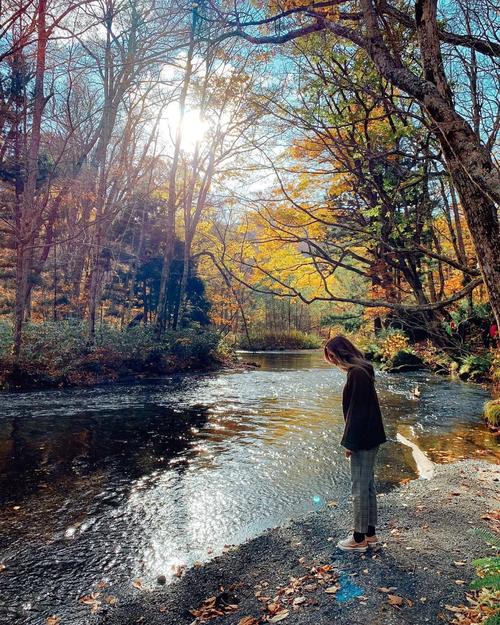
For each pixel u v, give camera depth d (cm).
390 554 393
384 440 400
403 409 1184
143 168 2406
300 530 473
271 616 318
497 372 1411
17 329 1498
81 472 679
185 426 989
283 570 388
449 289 1614
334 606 318
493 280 208
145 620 333
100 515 530
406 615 300
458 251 492
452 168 223
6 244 1952
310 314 5553
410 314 454
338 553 403
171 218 2181
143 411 1141
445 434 923
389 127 416
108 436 890
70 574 402
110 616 338
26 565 417
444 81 239
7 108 1411
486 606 298
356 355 405
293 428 984
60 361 1585
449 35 359
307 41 388
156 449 808
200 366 2230
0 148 1603
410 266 469
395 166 399
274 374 2072
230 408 1211
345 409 407
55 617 339
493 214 211
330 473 686
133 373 1830
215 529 495
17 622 334
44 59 1418
